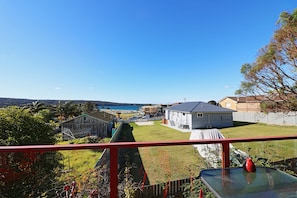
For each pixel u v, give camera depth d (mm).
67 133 19016
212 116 20938
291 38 7715
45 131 6789
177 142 1816
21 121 6176
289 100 9039
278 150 3059
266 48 9039
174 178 3342
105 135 21828
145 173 4016
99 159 2727
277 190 1333
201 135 7582
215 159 3010
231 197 1237
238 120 26109
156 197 3531
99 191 2307
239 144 3057
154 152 4395
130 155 4438
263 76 9336
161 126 24562
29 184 2002
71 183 2332
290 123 19141
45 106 31547
